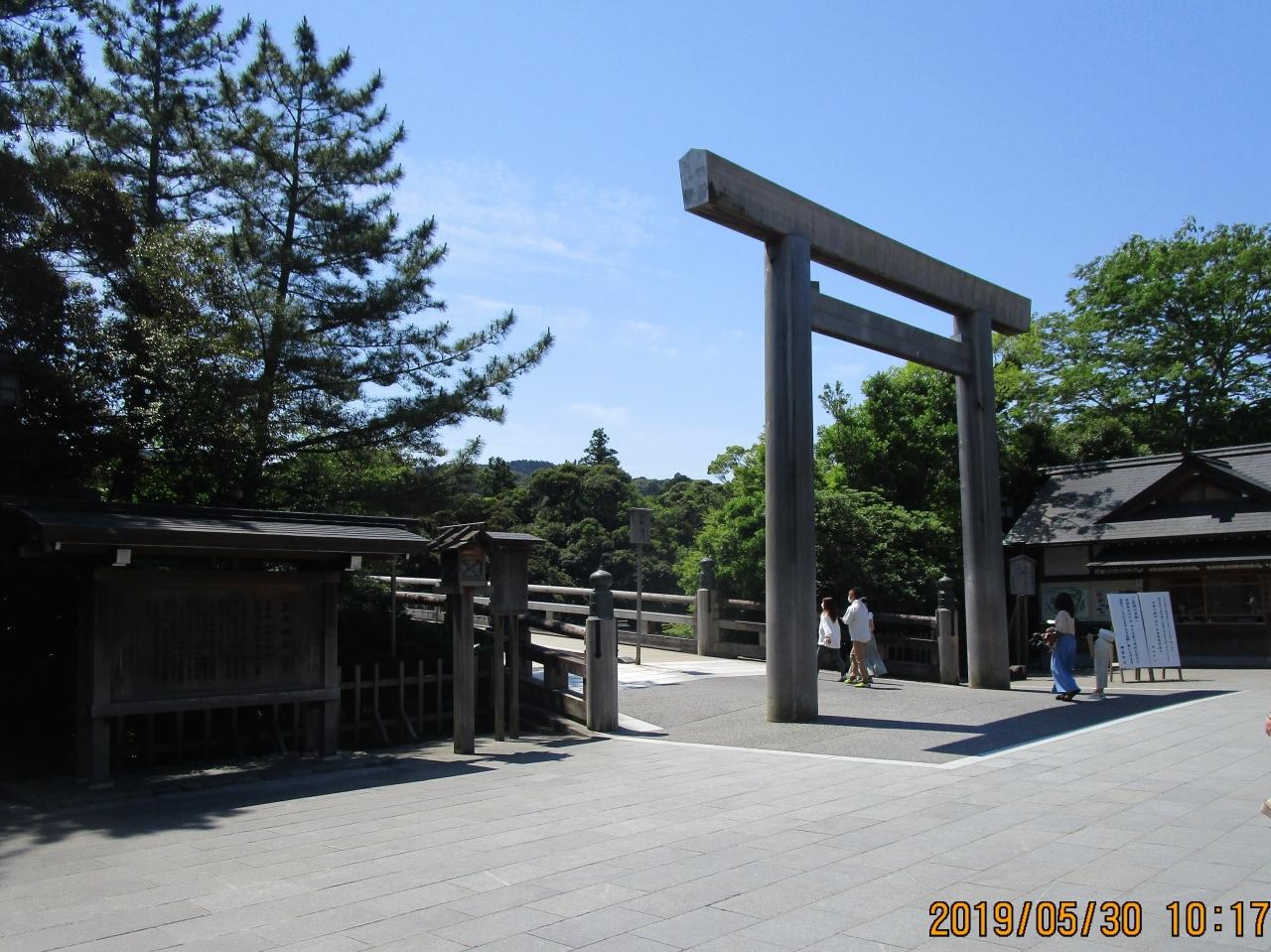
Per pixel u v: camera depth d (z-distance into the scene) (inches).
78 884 212.2
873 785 311.4
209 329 498.0
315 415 545.6
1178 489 934.4
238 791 324.2
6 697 395.5
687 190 456.8
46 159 503.2
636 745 415.5
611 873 214.8
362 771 359.9
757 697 535.2
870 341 546.6
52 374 435.8
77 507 320.8
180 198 602.2
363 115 615.5
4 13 485.7
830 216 518.0
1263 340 1232.2
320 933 177.5
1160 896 189.2
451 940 173.0
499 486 2022.6
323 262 593.0
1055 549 986.1
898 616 708.0
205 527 333.1
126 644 331.0
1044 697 557.9
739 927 177.2
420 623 553.9
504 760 380.8
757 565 801.6
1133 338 1300.4
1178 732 412.8
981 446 629.3
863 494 864.3
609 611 458.6
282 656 367.2
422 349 593.3
